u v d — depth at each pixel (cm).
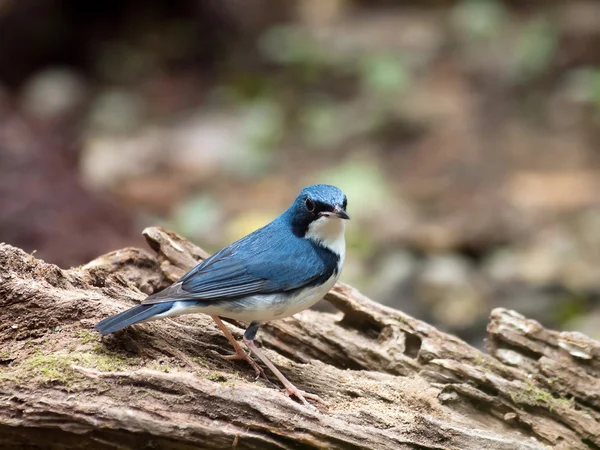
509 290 1454
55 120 1923
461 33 2602
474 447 684
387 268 1520
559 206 1769
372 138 2130
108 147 1988
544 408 753
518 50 2444
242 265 686
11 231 1251
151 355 681
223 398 637
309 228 712
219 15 2531
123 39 2495
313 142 2123
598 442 743
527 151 2030
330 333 796
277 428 640
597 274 1492
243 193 1853
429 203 1805
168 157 2000
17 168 1366
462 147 2048
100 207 1388
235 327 769
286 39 2467
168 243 828
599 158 1989
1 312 679
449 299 1419
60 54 2373
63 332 680
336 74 2411
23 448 637
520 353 803
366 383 744
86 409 618
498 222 1680
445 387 747
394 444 664
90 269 761
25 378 630
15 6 2277
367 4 2988
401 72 2298
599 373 781
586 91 2216
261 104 2261
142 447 630
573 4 2742
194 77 2459
